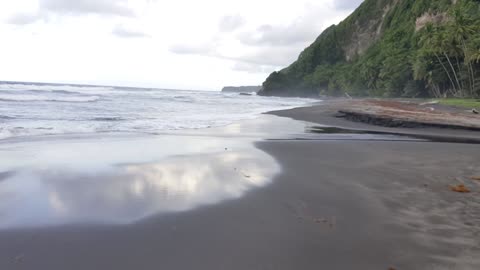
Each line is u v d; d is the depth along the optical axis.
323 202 5.07
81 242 3.60
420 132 15.48
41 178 6.05
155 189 5.56
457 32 50.62
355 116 21.12
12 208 4.55
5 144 9.35
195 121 17.78
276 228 4.07
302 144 10.85
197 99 50.44
